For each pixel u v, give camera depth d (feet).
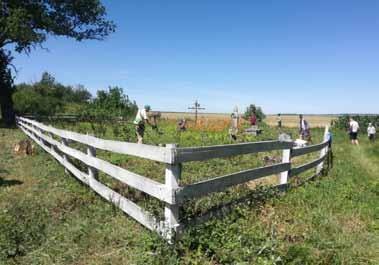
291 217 20.01
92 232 18.21
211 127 93.56
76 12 126.93
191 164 34.32
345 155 58.75
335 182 30.63
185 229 16.55
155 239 16.03
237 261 14.48
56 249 16.58
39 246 17.10
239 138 70.38
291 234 17.72
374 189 29.94
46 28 122.11
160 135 69.67
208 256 15.26
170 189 16.05
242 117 160.04
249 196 21.98
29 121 68.80
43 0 123.54
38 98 164.55
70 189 26.50
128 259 15.65
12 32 108.68
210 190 18.26
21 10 110.01
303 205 22.38
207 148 17.92
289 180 29.01
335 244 16.94
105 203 22.59
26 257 16.11
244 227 17.44
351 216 21.38
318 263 15.08
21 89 183.21
